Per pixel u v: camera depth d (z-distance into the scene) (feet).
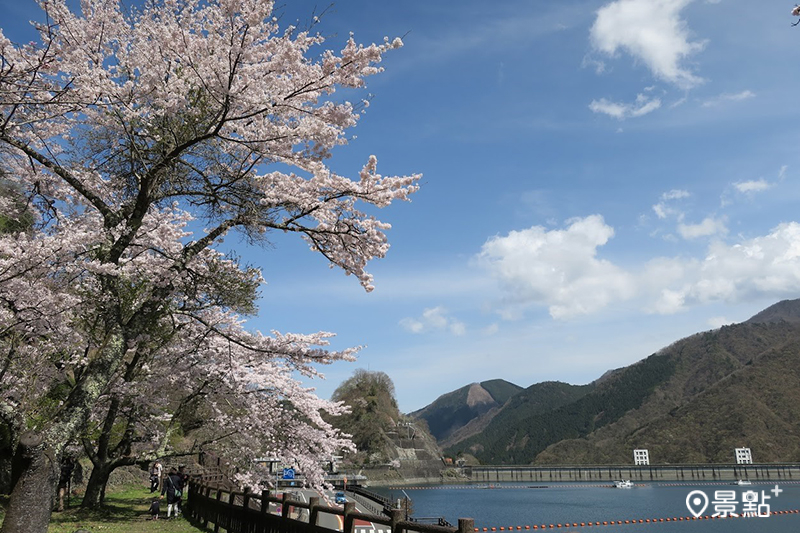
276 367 52.85
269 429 50.72
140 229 33.47
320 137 28.96
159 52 27.94
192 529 45.96
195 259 35.94
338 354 36.17
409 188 30.50
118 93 27.30
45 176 31.60
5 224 33.30
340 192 30.55
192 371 45.44
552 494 350.02
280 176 30.53
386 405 498.69
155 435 53.83
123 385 44.11
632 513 233.55
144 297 34.12
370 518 22.22
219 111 27.14
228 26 25.77
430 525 19.25
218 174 30.68
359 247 30.81
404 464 443.73
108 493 82.43
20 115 27.43
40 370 35.37
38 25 25.53
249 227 30.09
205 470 67.46
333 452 54.29
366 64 27.86
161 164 27.48
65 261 27.68
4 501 45.96
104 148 30.09
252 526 34.91
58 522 46.06
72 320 36.42
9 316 28.32
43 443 23.90
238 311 37.93
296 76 27.55
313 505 27.27
